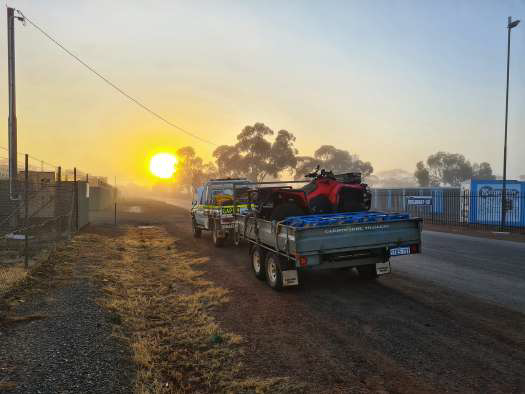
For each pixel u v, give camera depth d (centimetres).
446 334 501
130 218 2580
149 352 438
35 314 539
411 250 720
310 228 639
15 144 1661
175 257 1089
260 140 8075
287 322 554
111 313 565
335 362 423
